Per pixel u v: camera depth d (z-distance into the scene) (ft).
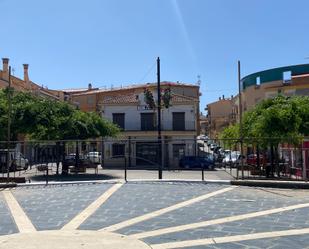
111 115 168.04
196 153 130.41
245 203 44.60
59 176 88.28
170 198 47.88
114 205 43.78
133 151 155.43
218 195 50.37
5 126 93.20
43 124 95.86
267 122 84.23
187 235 30.48
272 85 187.21
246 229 32.24
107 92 240.32
